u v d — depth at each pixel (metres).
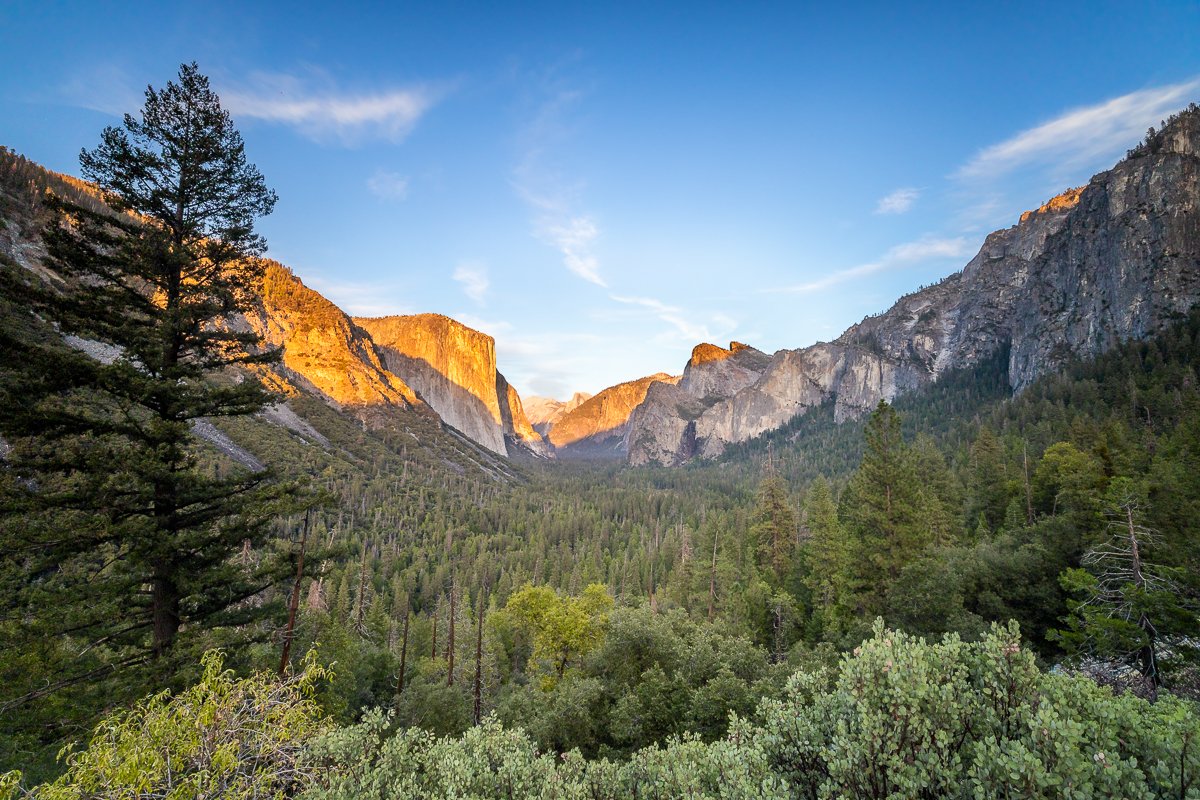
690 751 8.96
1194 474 27.39
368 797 8.86
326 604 45.28
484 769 9.77
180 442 14.47
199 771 7.86
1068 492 32.84
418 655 49.38
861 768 6.16
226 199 16.78
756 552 50.34
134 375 13.36
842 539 37.28
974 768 5.45
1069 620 20.41
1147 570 19.47
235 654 14.49
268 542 16.42
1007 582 26.95
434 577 87.69
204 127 16.33
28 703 11.97
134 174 15.39
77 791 6.98
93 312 14.15
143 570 13.31
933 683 6.33
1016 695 6.19
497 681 41.53
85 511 13.05
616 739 19.70
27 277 13.17
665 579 74.88
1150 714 6.48
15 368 12.07
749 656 21.45
